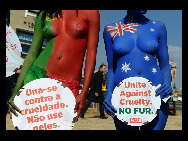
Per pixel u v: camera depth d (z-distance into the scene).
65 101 2.07
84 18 2.25
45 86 2.08
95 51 2.28
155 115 2.67
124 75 2.84
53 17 2.28
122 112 2.71
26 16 18.41
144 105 2.69
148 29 2.89
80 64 2.27
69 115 2.06
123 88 2.72
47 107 2.07
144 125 2.87
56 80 2.09
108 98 2.92
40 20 2.37
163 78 2.90
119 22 3.06
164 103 2.87
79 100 2.14
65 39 2.22
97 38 2.29
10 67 3.34
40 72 2.24
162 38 2.96
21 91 2.07
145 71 2.79
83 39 2.27
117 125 2.91
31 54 2.39
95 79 7.89
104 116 8.06
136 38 2.87
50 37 2.27
